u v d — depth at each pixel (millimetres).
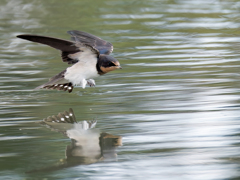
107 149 9562
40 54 21203
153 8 34156
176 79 15734
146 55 20109
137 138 10141
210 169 8359
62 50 11062
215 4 35469
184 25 27828
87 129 10938
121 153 9305
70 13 32375
